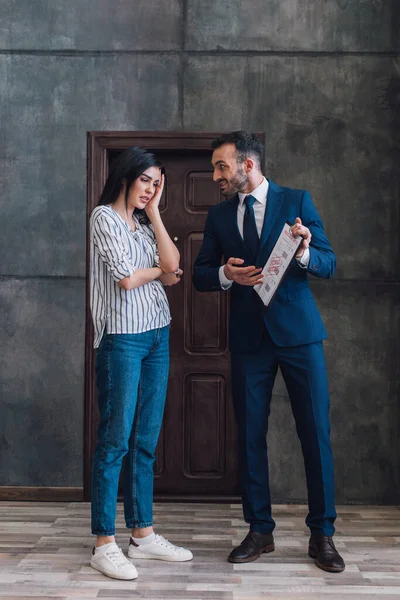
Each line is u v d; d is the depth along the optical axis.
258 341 2.82
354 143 3.81
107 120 3.85
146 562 2.81
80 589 2.51
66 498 3.82
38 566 2.74
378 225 3.80
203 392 3.91
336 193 3.81
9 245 3.87
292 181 3.81
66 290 3.86
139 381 2.84
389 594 2.49
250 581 2.60
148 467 2.88
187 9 3.83
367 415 3.79
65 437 3.85
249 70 3.82
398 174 3.80
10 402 3.85
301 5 3.82
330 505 2.80
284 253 2.60
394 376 3.79
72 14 3.85
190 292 3.92
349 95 3.81
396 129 3.80
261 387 2.88
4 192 3.87
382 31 3.80
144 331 2.74
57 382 3.85
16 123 3.87
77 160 3.86
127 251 2.71
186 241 3.91
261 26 3.83
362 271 3.80
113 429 2.72
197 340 3.92
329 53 3.81
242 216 2.90
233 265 2.77
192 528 3.31
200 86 3.83
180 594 2.48
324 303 3.81
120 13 3.84
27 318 3.86
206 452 3.90
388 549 3.00
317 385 2.81
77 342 3.85
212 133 3.80
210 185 3.91
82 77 3.85
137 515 2.85
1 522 3.38
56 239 3.86
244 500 2.92
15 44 3.86
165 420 3.91
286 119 3.81
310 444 2.82
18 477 3.85
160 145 3.82
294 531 3.27
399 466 3.78
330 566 2.70
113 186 2.78
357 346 3.80
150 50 3.84
